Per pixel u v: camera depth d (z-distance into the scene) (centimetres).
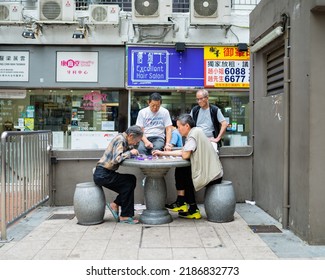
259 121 622
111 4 991
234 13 940
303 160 447
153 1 906
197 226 508
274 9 541
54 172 628
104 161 507
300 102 456
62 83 947
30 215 566
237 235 469
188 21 939
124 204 521
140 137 516
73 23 911
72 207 620
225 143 975
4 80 946
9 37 934
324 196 432
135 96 970
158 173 518
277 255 402
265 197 589
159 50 941
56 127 984
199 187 509
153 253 408
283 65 529
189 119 520
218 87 948
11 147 477
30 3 981
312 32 429
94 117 980
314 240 432
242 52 945
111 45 941
